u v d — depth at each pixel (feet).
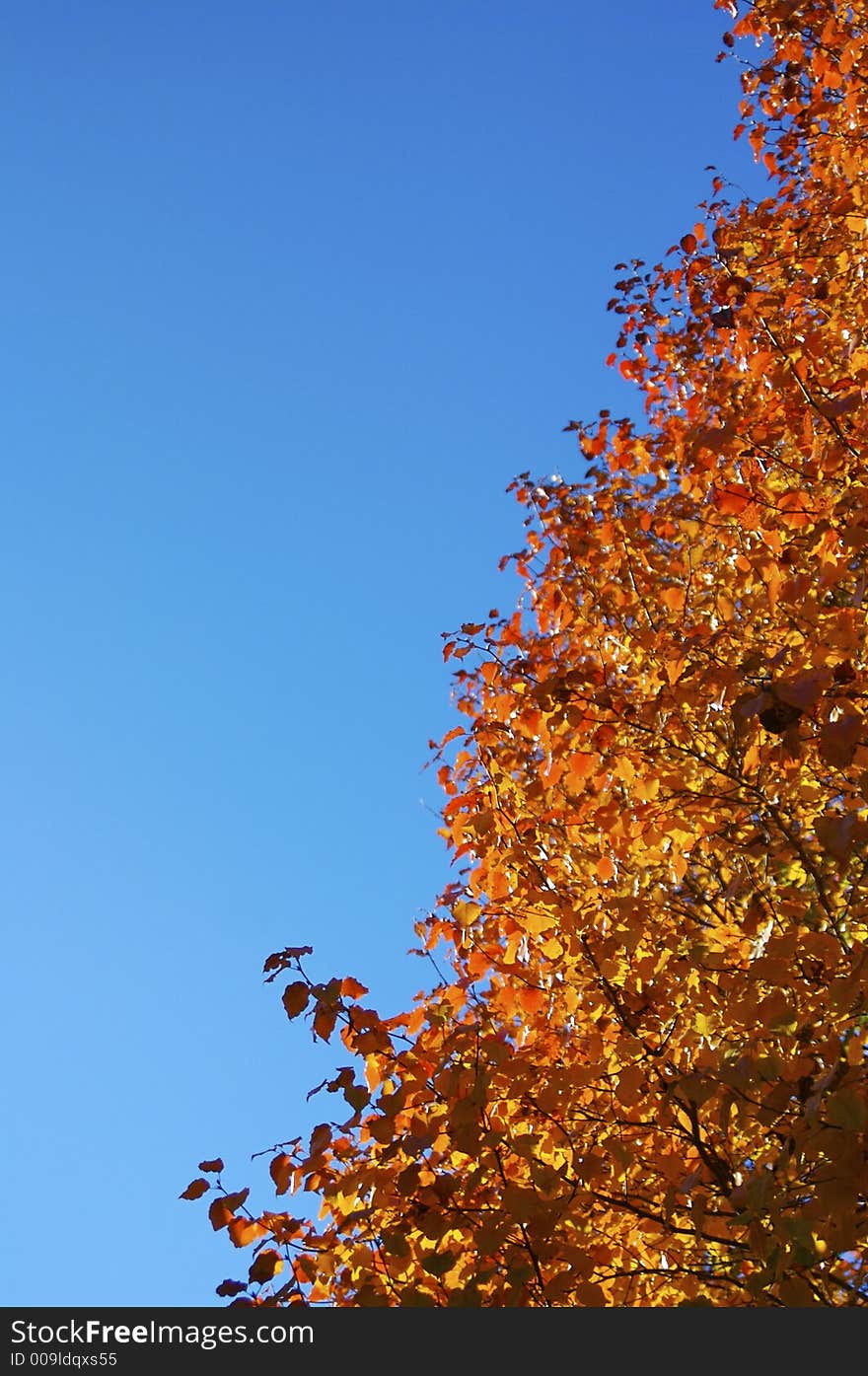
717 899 18.86
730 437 18.74
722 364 26.84
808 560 18.04
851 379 19.04
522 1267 14.29
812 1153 12.68
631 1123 16.24
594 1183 16.14
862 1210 13.98
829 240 25.52
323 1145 15.38
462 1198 15.33
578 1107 16.65
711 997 16.39
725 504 18.58
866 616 16.65
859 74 25.76
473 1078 15.17
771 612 18.28
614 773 19.17
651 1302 16.14
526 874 18.79
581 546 22.59
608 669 21.34
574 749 20.22
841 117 26.63
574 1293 14.96
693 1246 16.16
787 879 16.76
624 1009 16.51
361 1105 14.93
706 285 27.37
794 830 16.97
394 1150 14.87
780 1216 12.78
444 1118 15.65
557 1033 18.08
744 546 21.13
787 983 14.83
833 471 18.56
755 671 15.16
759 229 27.94
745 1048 14.65
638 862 18.97
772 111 28.84
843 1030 14.96
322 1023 14.90
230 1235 15.57
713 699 17.10
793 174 29.14
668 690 18.21
